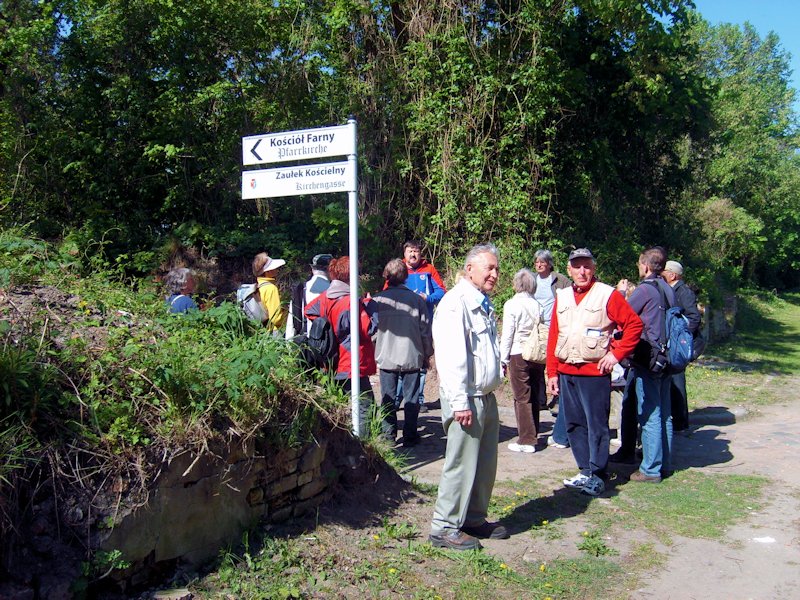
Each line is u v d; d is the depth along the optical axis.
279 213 14.05
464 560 4.14
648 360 5.77
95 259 5.72
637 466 6.41
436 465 6.18
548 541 4.59
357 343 5.54
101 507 3.22
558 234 13.27
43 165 13.60
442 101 12.52
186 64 13.60
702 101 15.30
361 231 12.36
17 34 12.77
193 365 3.96
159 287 6.12
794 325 23.22
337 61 12.88
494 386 4.35
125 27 13.38
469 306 4.29
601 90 14.43
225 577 3.55
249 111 13.66
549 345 5.73
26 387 3.26
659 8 13.65
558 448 7.04
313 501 4.48
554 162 13.63
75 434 3.32
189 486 3.58
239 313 4.95
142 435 3.46
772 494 5.63
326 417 4.70
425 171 12.79
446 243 12.52
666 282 6.60
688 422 8.09
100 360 3.72
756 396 10.10
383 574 3.88
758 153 30.58
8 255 4.79
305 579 3.72
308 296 6.55
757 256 33.53
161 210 13.96
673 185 16.86
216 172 13.54
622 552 4.45
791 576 4.13
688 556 4.41
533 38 12.29
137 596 3.29
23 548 3.00
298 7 13.10
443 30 12.43
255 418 3.98
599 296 5.43
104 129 13.68
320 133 5.66
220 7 13.17
